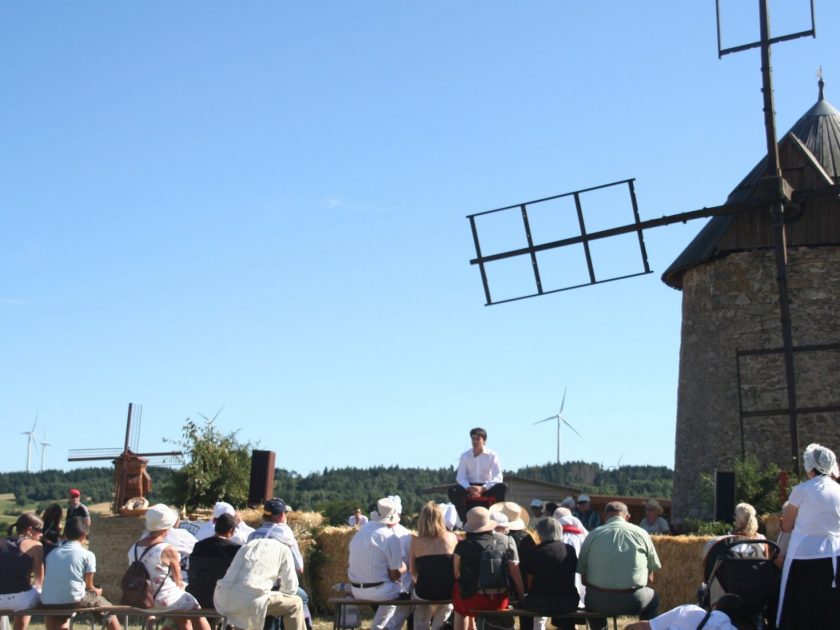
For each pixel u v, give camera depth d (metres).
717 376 22.58
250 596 9.81
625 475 67.19
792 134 22.03
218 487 22.91
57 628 11.23
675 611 8.44
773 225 18.89
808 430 21.09
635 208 20.41
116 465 24.36
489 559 10.17
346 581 16.41
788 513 8.84
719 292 22.78
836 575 8.52
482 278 21.42
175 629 11.58
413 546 10.97
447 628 11.82
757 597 8.81
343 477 78.06
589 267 20.77
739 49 19.53
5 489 75.94
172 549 10.83
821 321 21.41
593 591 10.12
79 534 11.16
